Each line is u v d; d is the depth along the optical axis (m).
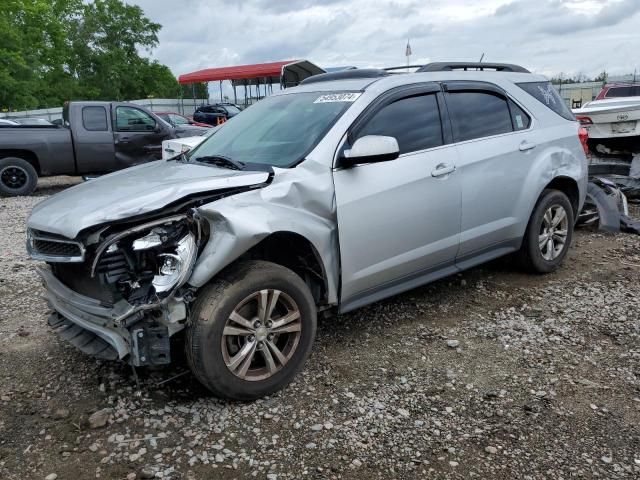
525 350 4.01
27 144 11.35
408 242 4.12
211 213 3.12
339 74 4.70
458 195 4.40
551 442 2.99
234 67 27.16
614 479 2.71
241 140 4.28
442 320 4.54
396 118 4.16
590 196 7.29
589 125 8.70
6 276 5.78
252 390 3.32
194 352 3.13
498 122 4.86
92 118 11.86
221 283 3.19
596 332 4.28
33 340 4.27
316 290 3.82
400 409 3.29
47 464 2.85
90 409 3.33
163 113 23.25
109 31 61.62
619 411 3.26
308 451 2.93
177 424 3.16
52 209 3.40
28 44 47.78
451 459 2.87
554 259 5.50
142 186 3.46
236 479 2.73
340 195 3.69
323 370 3.75
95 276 3.21
